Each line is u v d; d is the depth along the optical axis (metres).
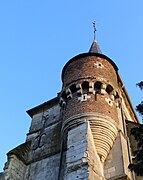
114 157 18.12
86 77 20.47
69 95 20.41
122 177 16.78
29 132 24.91
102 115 18.70
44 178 19.81
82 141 17.48
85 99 19.53
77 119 18.69
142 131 13.04
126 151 18.92
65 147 20.23
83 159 16.53
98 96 19.80
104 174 17.47
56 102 26.06
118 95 21.11
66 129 19.09
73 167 16.48
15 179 20.11
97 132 18.27
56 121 24.22
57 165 20.03
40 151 22.30
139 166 12.33
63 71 22.94
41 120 25.50
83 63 21.78
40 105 26.67
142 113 13.34
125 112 23.98
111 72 21.92
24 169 21.36
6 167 20.31
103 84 20.28
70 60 22.72
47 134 23.55
